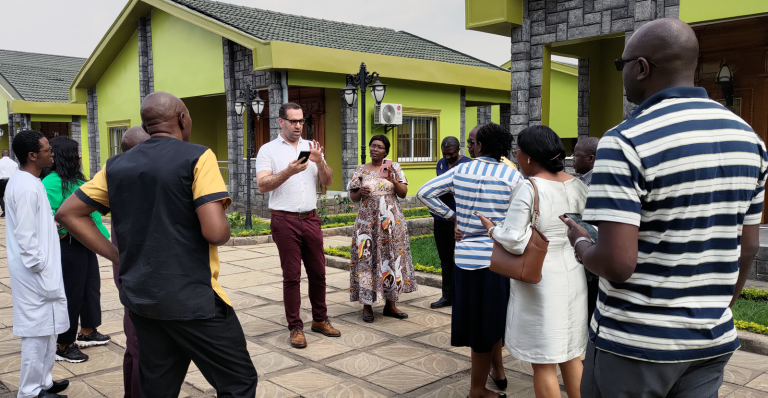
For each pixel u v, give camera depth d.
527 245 2.63
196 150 2.37
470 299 3.41
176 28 15.82
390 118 13.68
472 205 3.52
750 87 8.09
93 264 4.61
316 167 4.87
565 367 2.94
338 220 12.53
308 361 4.28
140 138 3.28
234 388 2.47
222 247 9.76
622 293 1.77
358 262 5.32
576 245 1.92
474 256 3.38
